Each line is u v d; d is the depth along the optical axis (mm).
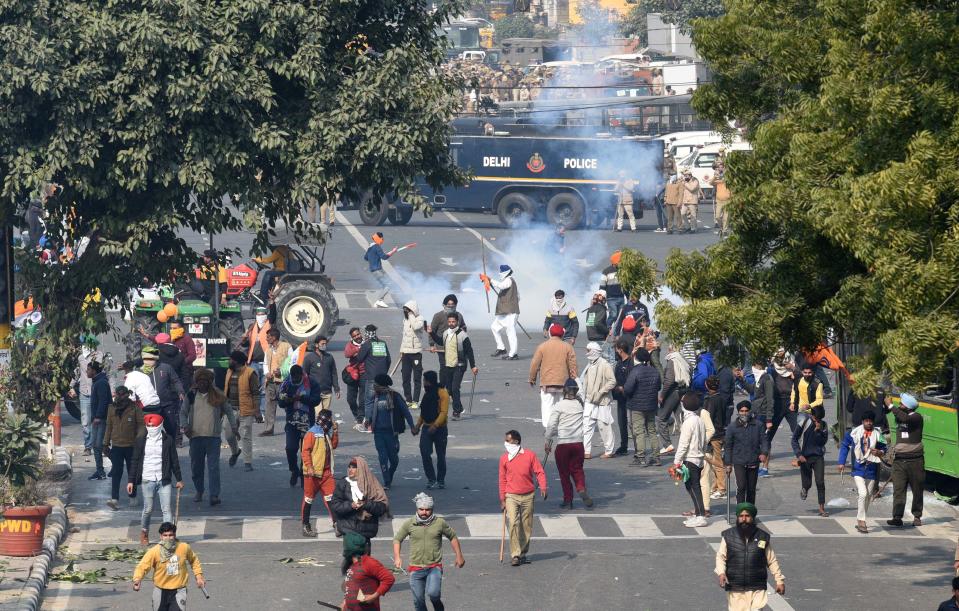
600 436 66688
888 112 35219
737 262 41438
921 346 33594
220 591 40125
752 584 35000
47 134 44969
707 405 52750
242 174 46781
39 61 43156
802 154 37844
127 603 38750
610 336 78750
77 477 56656
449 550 45781
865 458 48406
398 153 46719
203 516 50219
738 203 41344
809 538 47719
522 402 71438
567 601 39500
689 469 48906
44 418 49531
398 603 39531
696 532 48250
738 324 39594
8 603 36594
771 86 42469
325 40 47375
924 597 40062
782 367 56500
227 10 45312
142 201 47219
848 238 35156
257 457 60531
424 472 56656
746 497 49219
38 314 55406
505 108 186875
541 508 51969
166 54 44469
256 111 46844
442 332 67938
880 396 52250
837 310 38094
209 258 51125
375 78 47156
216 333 73438
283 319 81500
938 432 51656
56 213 48594
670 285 41625
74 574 41406
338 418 68125
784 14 42219
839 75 37062
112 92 44719
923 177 33750
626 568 43281
